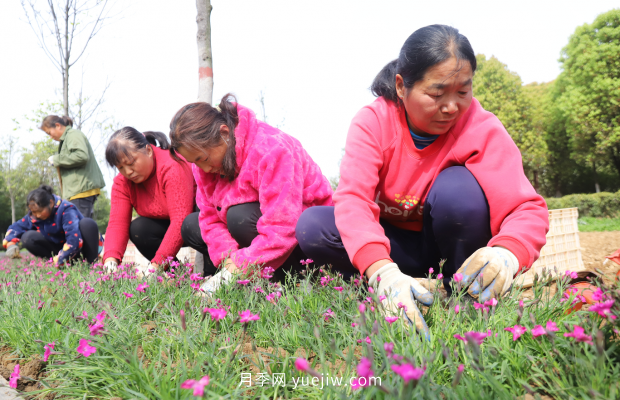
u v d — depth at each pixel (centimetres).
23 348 185
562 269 429
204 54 373
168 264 317
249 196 263
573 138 2908
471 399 99
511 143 186
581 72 2766
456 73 157
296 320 173
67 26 817
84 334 160
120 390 131
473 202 183
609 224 1438
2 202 3459
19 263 513
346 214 179
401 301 145
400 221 223
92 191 572
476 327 138
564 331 126
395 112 198
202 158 249
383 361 108
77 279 293
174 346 155
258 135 258
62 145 554
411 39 167
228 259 253
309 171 285
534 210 170
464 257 194
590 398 94
